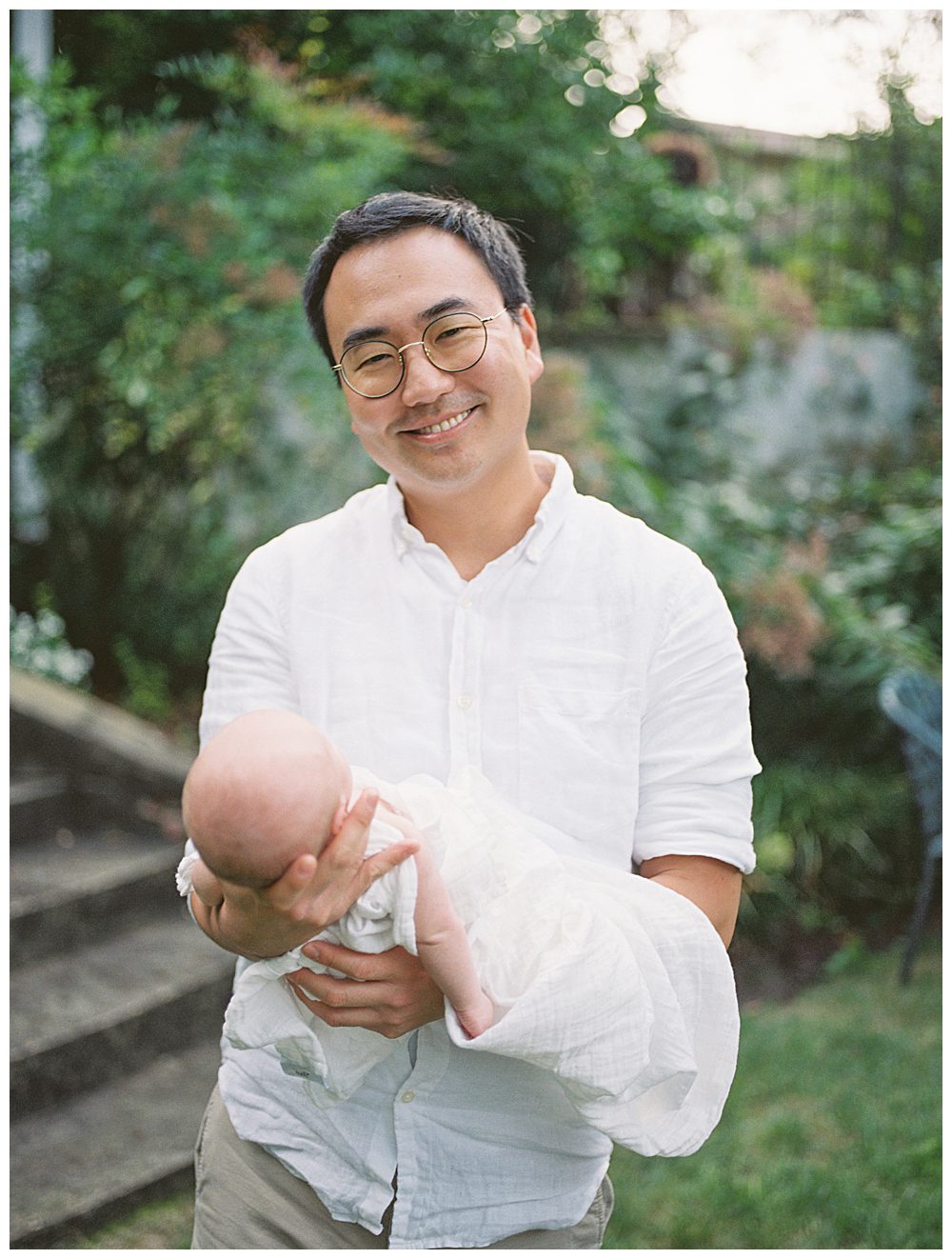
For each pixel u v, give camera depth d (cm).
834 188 689
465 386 155
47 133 450
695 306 662
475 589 162
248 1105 160
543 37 543
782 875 498
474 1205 150
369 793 137
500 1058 148
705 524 514
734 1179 323
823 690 522
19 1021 325
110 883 383
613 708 156
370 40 495
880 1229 300
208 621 507
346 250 158
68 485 500
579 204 589
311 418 445
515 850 146
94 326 449
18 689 450
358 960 141
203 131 450
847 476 637
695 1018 149
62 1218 274
